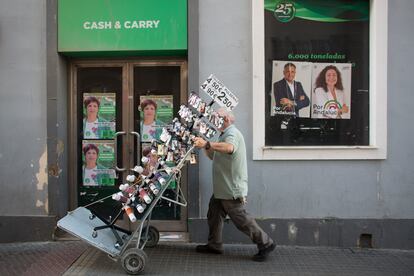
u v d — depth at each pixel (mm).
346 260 5258
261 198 5727
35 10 5777
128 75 6125
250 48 5715
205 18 5719
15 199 5824
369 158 5684
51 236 5773
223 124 4973
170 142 4770
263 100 5668
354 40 5879
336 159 5695
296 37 5848
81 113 6180
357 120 5902
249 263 5090
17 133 5809
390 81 5715
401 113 5715
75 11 5742
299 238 5715
